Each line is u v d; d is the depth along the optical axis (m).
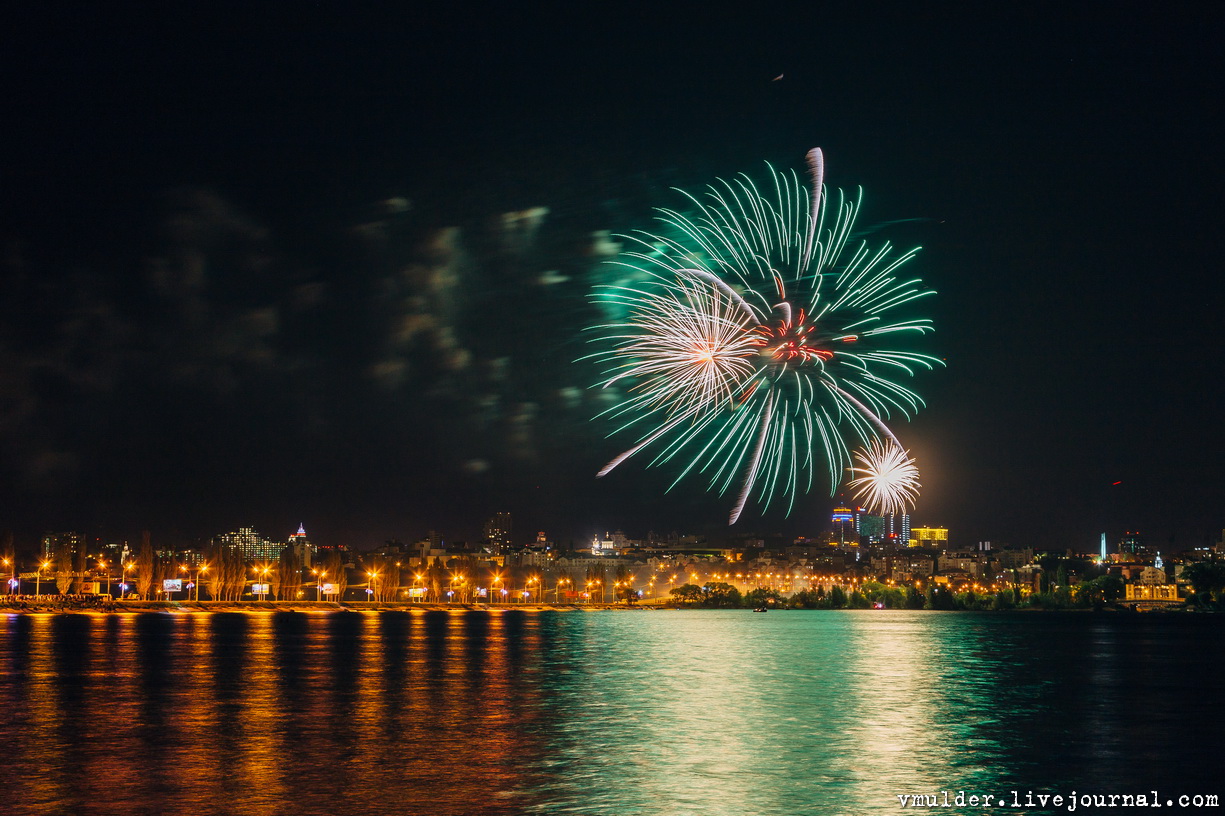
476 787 45.09
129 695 75.56
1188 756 55.84
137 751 52.88
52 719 63.69
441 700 74.94
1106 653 147.50
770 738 59.44
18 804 41.72
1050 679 101.12
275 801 42.34
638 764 50.62
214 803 41.94
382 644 139.62
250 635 156.12
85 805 41.56
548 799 43.03
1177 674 108.19
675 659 121.19
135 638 143.50
